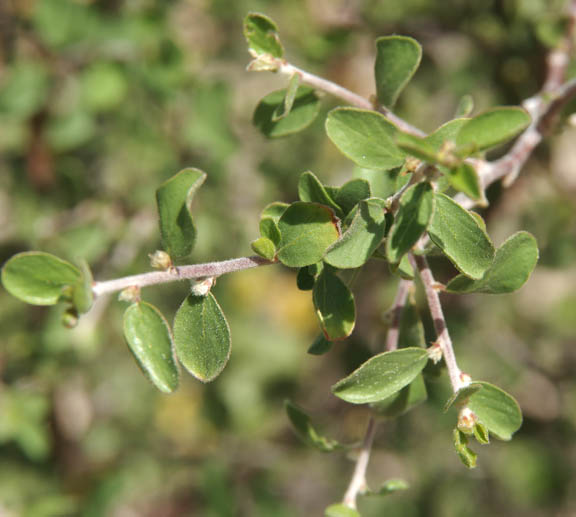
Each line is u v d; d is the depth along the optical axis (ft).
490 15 1.54
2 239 1.67
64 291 0.86
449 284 0.90
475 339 1.72
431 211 0.82
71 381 1.83
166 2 1.52
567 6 1.26
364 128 0.86
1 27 1.62
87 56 1.51
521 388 1.84
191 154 1.59
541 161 1.58
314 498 2.16
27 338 1.64
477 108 1.61
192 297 0.87
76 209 1.61
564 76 1.25
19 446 1.73
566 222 1.60
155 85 1.48
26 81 1.53
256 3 1.66
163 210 0.87
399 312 0.97
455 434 0.87
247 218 1.67
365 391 0.87
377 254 0.88
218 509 1.74
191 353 0.88
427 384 1.39
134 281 0.86
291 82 0.94
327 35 1.58
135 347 0.86
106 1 1.49
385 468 2.00
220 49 1.77
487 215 1.60
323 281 0.89
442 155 0.80
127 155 1.57
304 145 1.74
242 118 1.79
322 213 0.87
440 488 1.83
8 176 1.68
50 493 1.72
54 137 1.53
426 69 1.63
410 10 1.62
